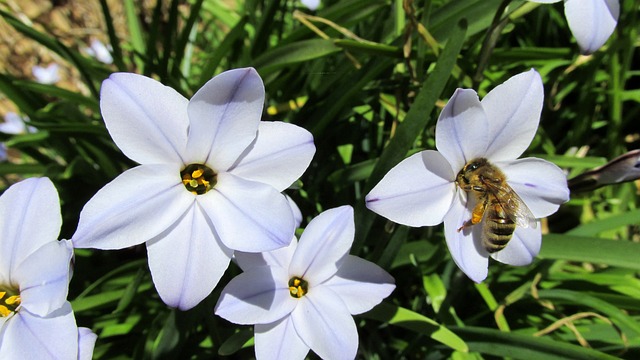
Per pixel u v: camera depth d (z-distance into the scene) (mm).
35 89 185
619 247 153
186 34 191
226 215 117
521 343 145
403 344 170
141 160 116
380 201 118
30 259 113
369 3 184
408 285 184
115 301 165
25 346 112
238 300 122
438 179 122
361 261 130
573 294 163
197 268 117
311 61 192
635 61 236
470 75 182
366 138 196
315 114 178
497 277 179
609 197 205
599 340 166
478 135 121
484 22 174
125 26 301
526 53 191
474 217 123
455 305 177
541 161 126
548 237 160
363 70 172
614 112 204
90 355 114
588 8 131
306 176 194
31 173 190
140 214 114
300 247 126
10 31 293
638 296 171
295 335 127
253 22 206
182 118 116
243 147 117
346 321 125
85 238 110
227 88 110
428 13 171
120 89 112
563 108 223
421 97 137
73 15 302
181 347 151
